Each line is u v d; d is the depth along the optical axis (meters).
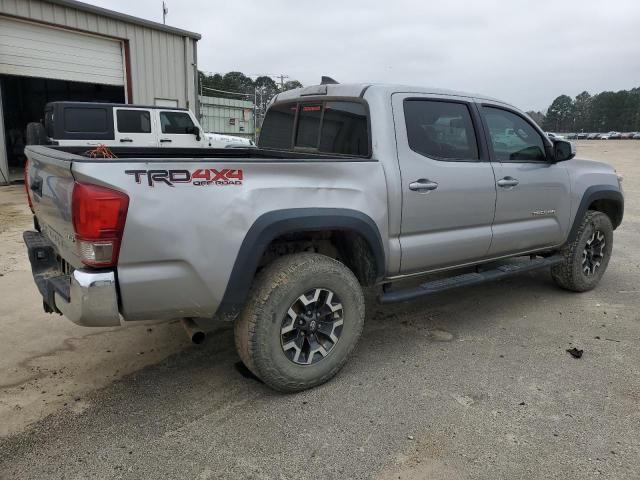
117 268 2.51
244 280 2.83
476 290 5.29
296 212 2.94
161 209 2.54
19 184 13.34
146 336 3.99
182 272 2.65
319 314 3.18
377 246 3.35
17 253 6.32
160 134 12.26
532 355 3.74
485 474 2.43
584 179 4.91
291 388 3.13
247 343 2.95
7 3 12.41
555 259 4.85
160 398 3.10
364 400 3.10
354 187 3.21
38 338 3.90
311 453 2.59
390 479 2.40
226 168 2.73
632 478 2.40
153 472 2.43
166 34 16.19
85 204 2.38
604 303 4.92
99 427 2.79
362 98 3.55
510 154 4.29
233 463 2.50
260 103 38.69
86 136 11.34
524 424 2.84
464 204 3.84
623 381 3.35
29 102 19.75
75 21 13.76
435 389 3.23
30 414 2.89
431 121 3.74
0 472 2.41
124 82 15.40
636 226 8.79
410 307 4.76
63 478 2.38
